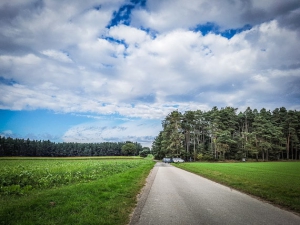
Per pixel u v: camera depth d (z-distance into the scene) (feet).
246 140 316.81
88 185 43.80
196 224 24.36
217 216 27.48
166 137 321.32
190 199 38.19
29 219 23.59
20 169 86.28
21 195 39.40
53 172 73.05
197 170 109.29
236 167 135.44
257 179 65.62
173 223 24.70
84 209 28.12
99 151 590.14
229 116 344.28
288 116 339.16
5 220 23.03
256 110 401.08
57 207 28.22
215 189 50.19
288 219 26.27
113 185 46.93
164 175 86.12
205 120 354.54
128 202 34.53
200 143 356.59
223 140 287.89
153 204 34.14
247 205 33.71
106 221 24.21
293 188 48.55
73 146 572.10
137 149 588.91
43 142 530.68
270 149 305.94
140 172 90.63
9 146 460.96
